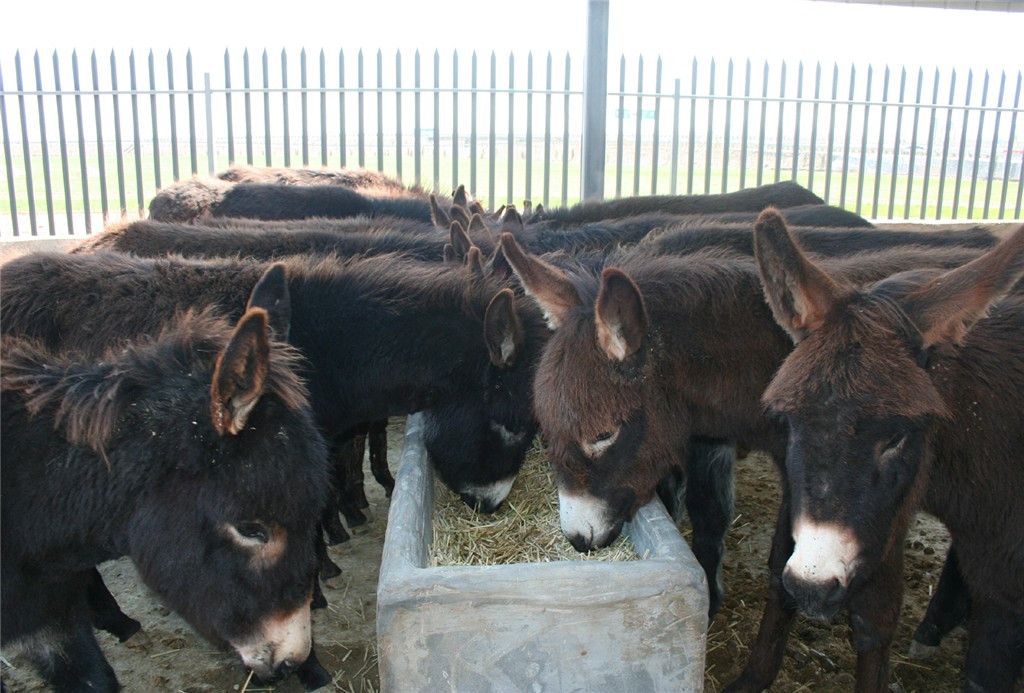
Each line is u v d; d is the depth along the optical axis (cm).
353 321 372
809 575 223
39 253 379
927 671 347
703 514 375
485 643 257
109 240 482
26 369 255
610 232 500
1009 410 254
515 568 258
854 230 429
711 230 387
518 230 506
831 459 223
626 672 263
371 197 752
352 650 366
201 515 240
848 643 362
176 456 239
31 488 245
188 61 970
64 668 276
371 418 397
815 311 240
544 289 309
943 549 443
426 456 385
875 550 230
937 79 1029
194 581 245
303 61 983
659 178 1223
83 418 239
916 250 331
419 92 987
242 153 1070
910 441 226
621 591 256
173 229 471
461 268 397
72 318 341
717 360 302
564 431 293
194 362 254
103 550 259
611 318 281
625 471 301
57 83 952
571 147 1178
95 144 1021
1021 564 262
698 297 303
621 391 292
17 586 254
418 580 254
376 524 495
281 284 302
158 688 341
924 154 1058
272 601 250
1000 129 1056
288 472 242
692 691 268
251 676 326
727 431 317
